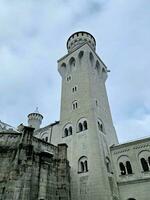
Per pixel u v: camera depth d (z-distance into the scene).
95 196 29.86
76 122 41.84
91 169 32.94
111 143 41.69
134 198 31.48
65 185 24.25
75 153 37.34
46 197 22.19
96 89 48.41
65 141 41.19
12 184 19.02
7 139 23.73
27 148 22.30
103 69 59.12
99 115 42.62
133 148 36.44
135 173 33.69
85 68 50.09
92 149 35.09
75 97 46.88
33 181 21.70
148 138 35.59
